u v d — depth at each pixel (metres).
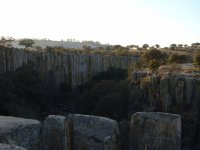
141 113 9.09
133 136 9.08
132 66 82.31
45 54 84.62
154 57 75.56
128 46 134.62
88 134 9.00
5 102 54.31
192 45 129.88
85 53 99.19
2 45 78.88
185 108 46.44
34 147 8.87
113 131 9.14
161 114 8.91
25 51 81.19
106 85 67.81
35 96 68.56
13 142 8.31
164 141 8.77
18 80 69.06
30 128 8.85
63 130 8.71
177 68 55.41
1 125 8.77
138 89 56.16
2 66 74.44
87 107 65.56
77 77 90.38
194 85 46.94
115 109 55.75
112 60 96.06
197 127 43.53
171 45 126.81
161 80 49.56
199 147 41.81
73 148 9.11
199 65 58.91
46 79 83.81
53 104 74.38
